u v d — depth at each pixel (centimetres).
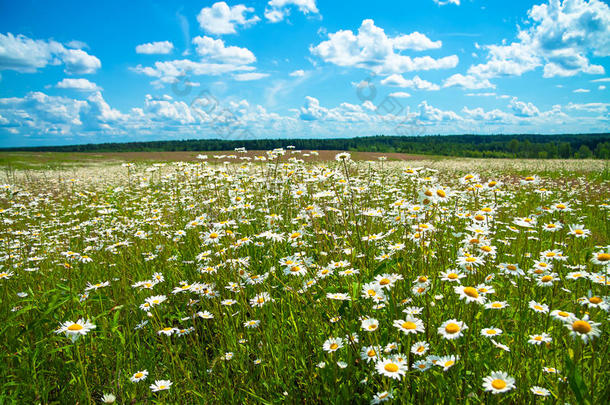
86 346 308
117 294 394
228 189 689
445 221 505
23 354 305
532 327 278
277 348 275
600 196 973
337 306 291
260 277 350
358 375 247
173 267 454
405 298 294
